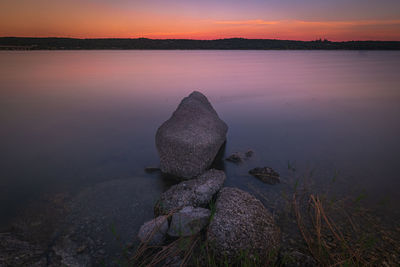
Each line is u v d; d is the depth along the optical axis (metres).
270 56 67.00
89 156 6.41
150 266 2.95
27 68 30.48
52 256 3.14
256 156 6.30
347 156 6.20
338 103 12.61
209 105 7.47
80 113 10.96
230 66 35.78
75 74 25.16
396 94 14.57
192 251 3.08
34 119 9.93
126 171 5.56
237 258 2.87
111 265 3.03
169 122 5.97
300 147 6.87
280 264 2.94
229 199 3.57
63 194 4.62
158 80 21.30
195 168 5.10
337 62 42.97
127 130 8.61
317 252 3.14
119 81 20.61
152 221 3.50
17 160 6.14
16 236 3.49
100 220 3.88
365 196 4.42
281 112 10.95
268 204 4.24
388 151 6.46
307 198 4.39
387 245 3.23
